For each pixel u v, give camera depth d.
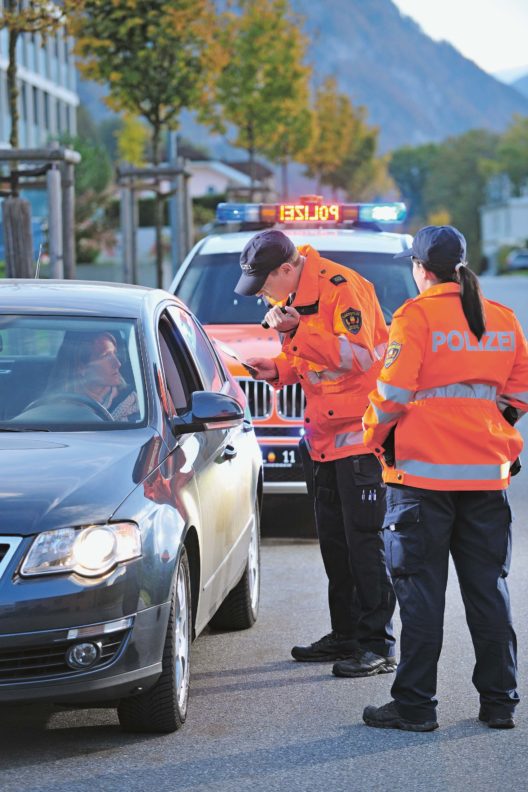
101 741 13.37
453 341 13.62
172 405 15.12
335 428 16.00
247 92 96.44
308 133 124.19
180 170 58.28
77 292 16.20
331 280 15.49
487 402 13.87
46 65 127.50
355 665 16.00
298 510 26.88
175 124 67.44
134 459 13.59
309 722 14.10
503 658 13.92
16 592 12.10
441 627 13.86
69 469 13.09
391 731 13.80
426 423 13.70
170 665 13.25
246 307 26.25
